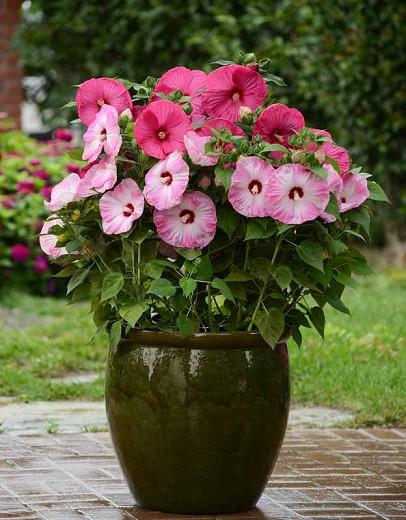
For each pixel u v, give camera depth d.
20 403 6.73
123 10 15.01
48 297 11.38
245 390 4.27
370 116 11.91
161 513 4.39
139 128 4.22
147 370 4.28
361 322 9.30
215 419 4.25
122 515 4.36
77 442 5.67
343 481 5.00
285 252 4.33
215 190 4.28
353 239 14.86
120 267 4.43
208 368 4.24
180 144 4.25
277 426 4.39
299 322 4.46
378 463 5.35
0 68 15.29
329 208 4.20
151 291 4.14
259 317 4.25
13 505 4.48
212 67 13.72
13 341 8.36
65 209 4.38
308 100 13.64
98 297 4.48
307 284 4.28
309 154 4.15
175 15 14.59
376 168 12.16
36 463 5.21
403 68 11.75
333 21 12.10
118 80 4.52
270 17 13.20
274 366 4.36
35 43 15.45
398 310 9.91
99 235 4.42
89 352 8.12
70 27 15.25
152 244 4.32
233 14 14.34
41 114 17.75
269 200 4.12
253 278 4.30
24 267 11.31
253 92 4.46
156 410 4.27
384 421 6.21
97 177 4.27
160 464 4.31
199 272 4.21
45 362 7.75
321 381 7.04
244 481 4.36
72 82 16.25
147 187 4.18
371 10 11.71
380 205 12.99
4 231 11.24
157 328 4.35
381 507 4.58
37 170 11.91
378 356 7.78
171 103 4.23
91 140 4.34
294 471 5.16
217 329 4.35
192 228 4.21
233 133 4.39
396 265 13.76
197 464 4.28
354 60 11.80
